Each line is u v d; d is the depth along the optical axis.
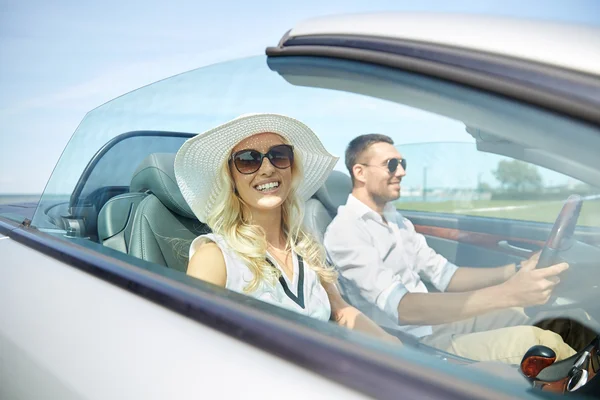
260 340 0.89
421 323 1.06
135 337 1.11
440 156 0.98
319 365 0.79
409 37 1.08
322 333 0.84
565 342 0.94
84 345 1.24
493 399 0.63
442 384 0.67
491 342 0.98
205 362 0.94
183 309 1.07
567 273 0.94
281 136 1.42
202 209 1.55
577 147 0.80
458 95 0.93
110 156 1.89
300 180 1.38
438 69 0.98
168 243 1.67
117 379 1.09
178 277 1.18
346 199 1.25
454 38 1.00
